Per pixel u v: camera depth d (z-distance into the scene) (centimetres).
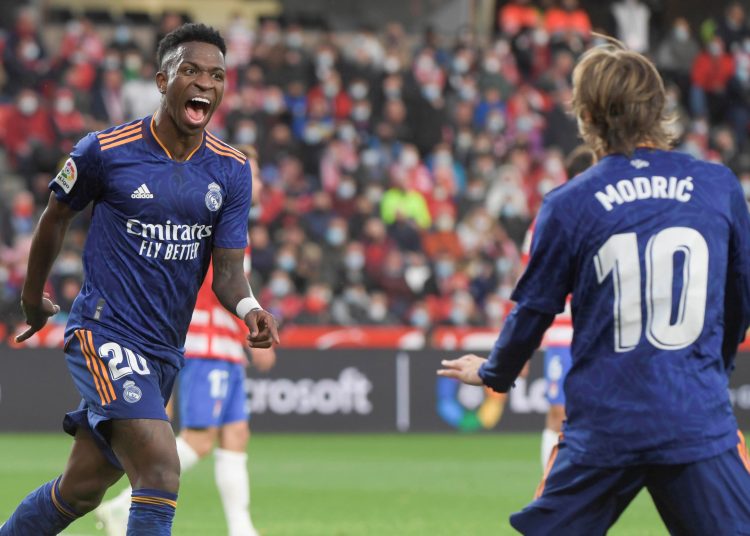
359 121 6944
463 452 4488
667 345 1344
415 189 6662
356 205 6384
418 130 6981
